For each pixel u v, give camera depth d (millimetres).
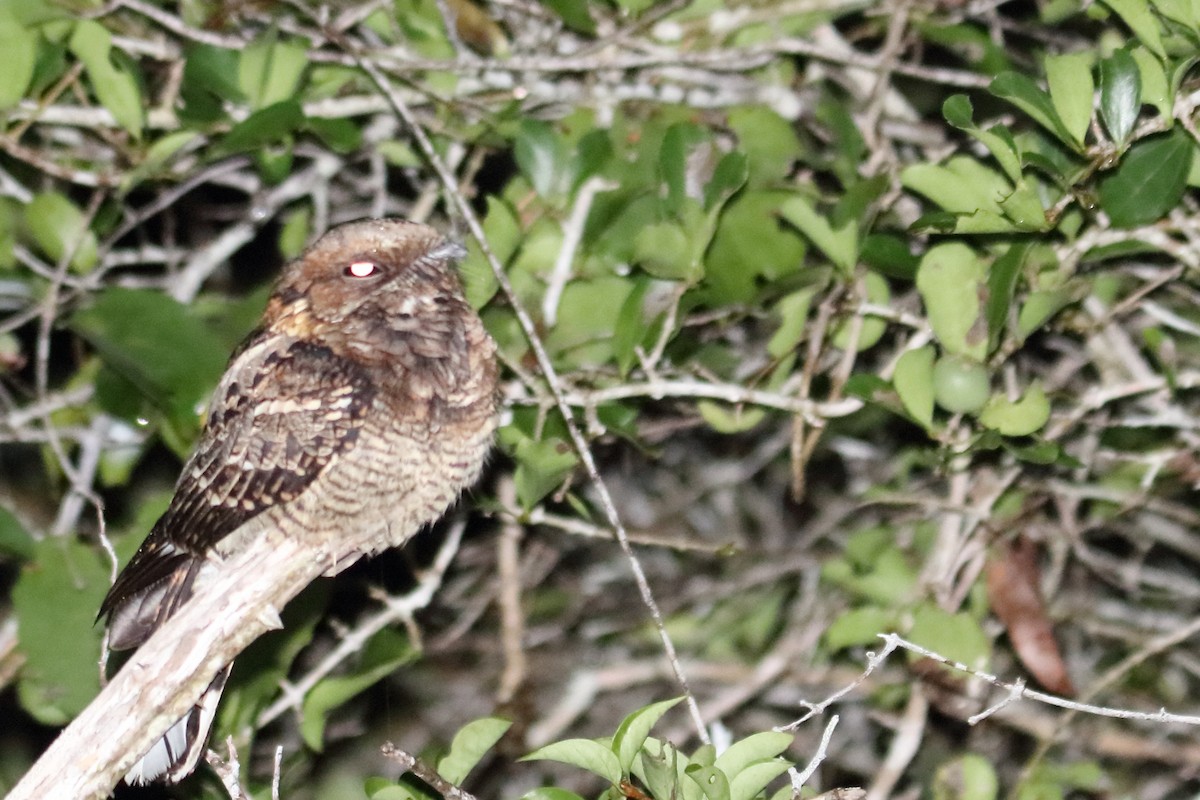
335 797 11875
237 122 9469
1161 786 11453
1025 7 11914
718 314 9953
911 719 10180
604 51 10492
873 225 10203
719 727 11227
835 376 9836
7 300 10609
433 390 8500
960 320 8930
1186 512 10266
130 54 10133
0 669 9844
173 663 7844
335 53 9898
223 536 8422
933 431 9031
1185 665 11227
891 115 11164
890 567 10008
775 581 12250
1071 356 10789
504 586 10914
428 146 8531
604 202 9625
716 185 9031
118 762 7570
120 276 11133
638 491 12734
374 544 8719
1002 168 9398
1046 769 9977
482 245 8422
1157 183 8664
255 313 10180
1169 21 8430
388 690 11633
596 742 6766
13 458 12133
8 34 9266
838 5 10320
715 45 10578
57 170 9602
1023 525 10289
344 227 8805
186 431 9625
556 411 9719
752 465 12484
